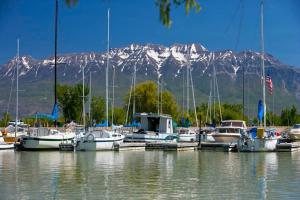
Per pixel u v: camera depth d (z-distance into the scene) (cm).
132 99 12069
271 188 2945
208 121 11169
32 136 5812
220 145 6288
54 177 3409
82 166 4141
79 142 5806
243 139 5991
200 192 2808
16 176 3456
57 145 5884
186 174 3622
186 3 877
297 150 6219
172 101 11981
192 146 6397
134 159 4875
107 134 5928
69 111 11762
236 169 3972
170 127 7206
